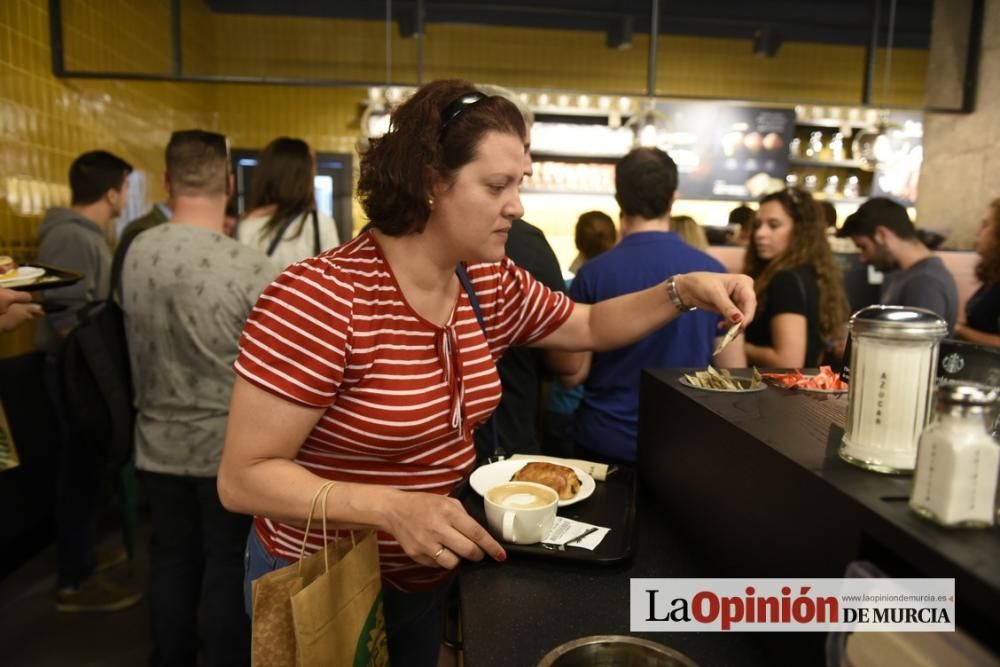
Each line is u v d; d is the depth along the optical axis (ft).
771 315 6.93
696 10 17.17
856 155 15.75
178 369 5.68
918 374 2.19
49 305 7.95
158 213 9.81
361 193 3.24
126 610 8.02
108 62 12.43
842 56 18.70
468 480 3.80
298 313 2.97
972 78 9.60
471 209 3.02
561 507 3.60
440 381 3.34
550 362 5.51
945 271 7.61
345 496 2.87
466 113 2.96
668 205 5.73
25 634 7.54
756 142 16.97
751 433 2.68
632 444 5.52
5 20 9.09
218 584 5.85
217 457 5.77
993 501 1.82
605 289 5.62
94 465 8.14
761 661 2.47
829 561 2.16
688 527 3.31
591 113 16.62
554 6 17.12
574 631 2.58
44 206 10.04
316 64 18.04
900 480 2.19
